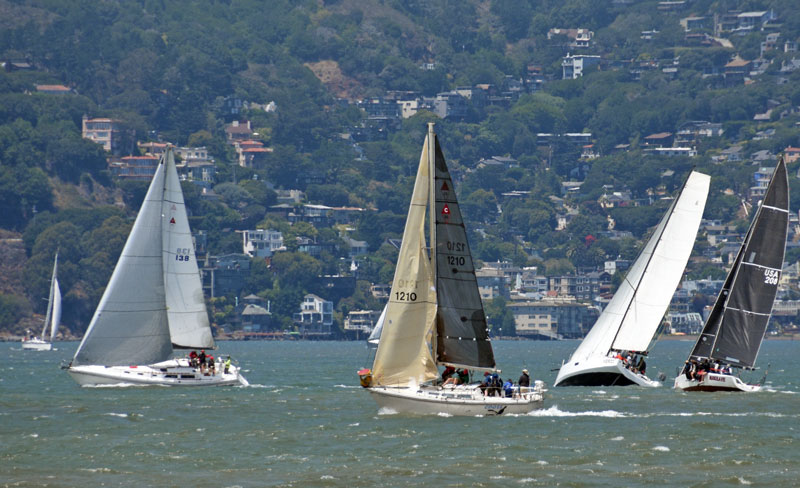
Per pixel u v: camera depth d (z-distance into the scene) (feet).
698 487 609.83
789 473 645.92
